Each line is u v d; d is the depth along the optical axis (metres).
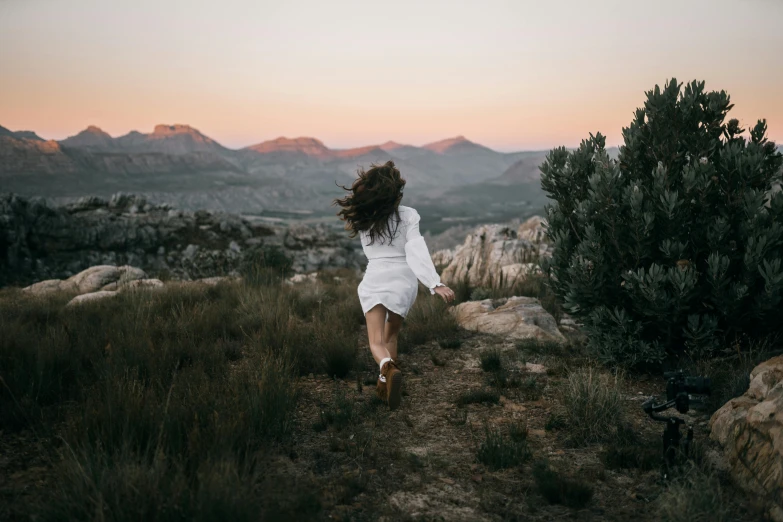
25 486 2.57
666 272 4.25
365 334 6.37
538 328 5.99
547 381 4.49
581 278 4.42
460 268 11.28
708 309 4.33
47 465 2.82
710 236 4.09
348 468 2.94
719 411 3.26
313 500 2.47
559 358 5.09
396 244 3.65
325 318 6.66
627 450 3.09
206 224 22.80
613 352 4.45
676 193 4.01
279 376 3.88
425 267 3.34
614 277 4.46
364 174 3.59
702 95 4.32
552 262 4.93
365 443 3.24
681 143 4.45
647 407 2.92
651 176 4.61
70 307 7.22
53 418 3.43
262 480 2.71
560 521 2.45
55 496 2.37
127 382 3.57
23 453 2.96
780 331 4.25
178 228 21.72
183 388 3.74
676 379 2.84
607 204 4.27
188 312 6.37
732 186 4.14
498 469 2.98
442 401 4.09
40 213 18.44
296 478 2.78
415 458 3.03
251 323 6.23
